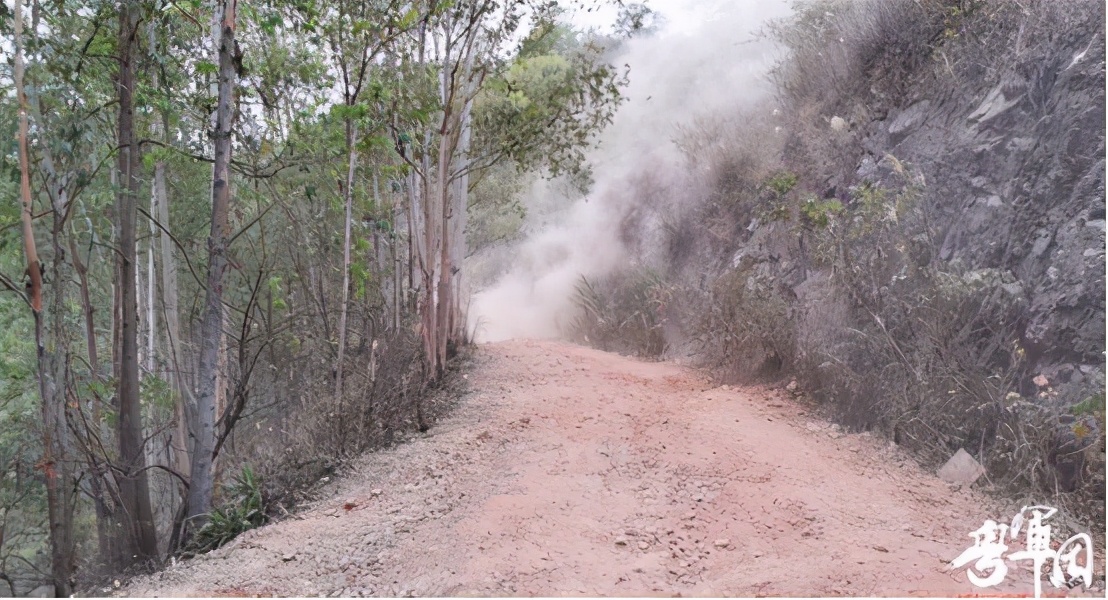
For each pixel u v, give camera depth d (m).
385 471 6.71
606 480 5.94
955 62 8.57
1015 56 7.71
